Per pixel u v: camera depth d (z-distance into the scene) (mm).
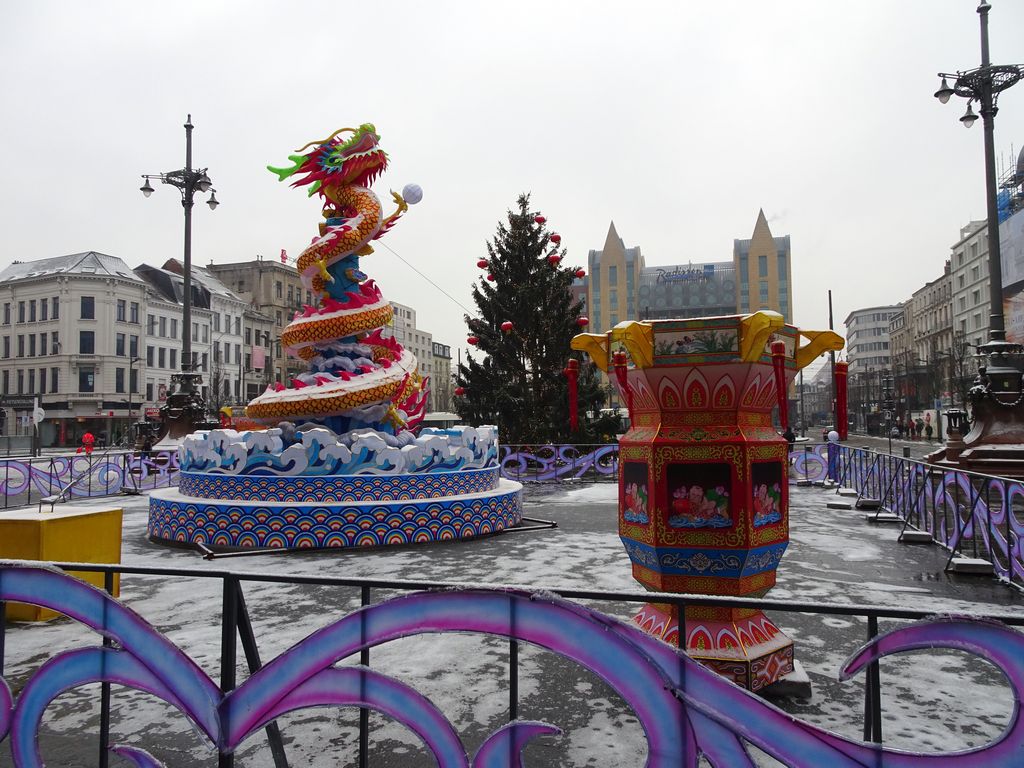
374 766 3668
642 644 2613
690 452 4699
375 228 12750
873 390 85875
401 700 2838
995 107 17719
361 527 9898
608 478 21547
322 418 12078
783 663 4613
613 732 3992
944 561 8555
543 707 4340
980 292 60906
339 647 2902
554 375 25328
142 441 26344
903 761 2383
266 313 71000
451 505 10461
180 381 24109
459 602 2824
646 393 4938
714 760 2508
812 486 18906
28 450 45969
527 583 7605
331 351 12680
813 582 7484
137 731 4121
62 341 51281
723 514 4613
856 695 4496
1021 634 2389
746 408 4742
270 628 5992
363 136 12891
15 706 3166
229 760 2955
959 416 19172
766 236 90875
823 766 2424
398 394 12875
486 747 2723
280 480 10352
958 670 4898
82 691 4742
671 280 92875
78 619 3148
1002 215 57719
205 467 11234
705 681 2537
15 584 3242
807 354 5273
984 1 17891
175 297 58938
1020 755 2311
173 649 3031
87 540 6938
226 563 8906
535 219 25938
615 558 8930
